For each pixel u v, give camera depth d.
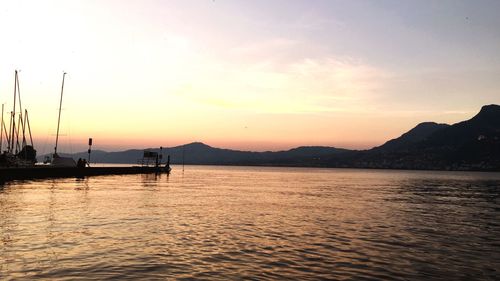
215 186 78.62
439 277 15.67
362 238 23.61
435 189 83.88
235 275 15.11
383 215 35.62
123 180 87.38
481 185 105.25
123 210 33.78
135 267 15.73
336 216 34.12
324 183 104.62
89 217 28.84
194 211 34.97
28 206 34.06
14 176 67.38
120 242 20.33
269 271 15.80
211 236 23.02
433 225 30.11
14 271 14.70
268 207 40.50
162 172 143.88
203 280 14.35
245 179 123.12
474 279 15.56
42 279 13.82
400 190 77.94
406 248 20.97
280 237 23.34
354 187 86.50
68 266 15.54
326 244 21.50
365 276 15.45
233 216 32.47
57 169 82.62
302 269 16.22
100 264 15.98
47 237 20.97
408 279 15.24
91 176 95.94
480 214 38.09
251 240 22.14
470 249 21.23
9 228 23.34
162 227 25.59
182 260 17.09
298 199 51.69
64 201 38.97
